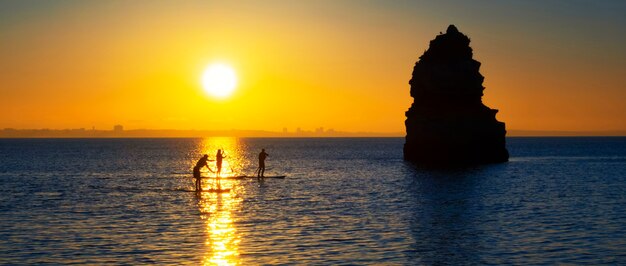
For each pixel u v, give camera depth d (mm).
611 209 37500
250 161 121125
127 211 36594
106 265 22453
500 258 23719
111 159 124250
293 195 46438
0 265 22328
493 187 53375
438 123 95625
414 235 28312
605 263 22906
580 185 55375
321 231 29344
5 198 44094
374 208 38250
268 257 23812
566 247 25609
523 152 162875
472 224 31516
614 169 81125
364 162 105125
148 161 116312
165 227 30469
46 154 153500
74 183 59344
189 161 116750
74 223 31703
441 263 23000
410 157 100125
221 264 22703
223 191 48719
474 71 96750
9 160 116688
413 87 100312
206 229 29859
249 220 32844
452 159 94688
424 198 44219
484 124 95438
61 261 22984
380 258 23719
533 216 34406
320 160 118125
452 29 98312
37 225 31000
